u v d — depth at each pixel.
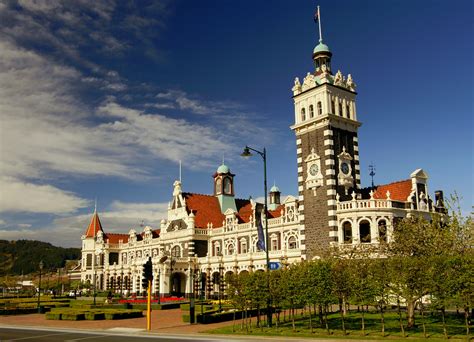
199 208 121.31
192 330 48.59
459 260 39.19
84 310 69.56
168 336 44.16
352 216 74.50
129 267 135.50
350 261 48.28
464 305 37.34
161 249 116.75
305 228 80.38
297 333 43.81
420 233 55.38
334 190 77.50
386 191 80.81
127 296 116.75
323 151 79.88
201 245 114.69
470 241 53.59
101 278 154.50
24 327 55.50
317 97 82.25
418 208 77.25
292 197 96.00
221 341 39.09
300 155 83.69
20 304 86.56
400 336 40.09
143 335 45.47
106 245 152.75
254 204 106.19
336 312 59.06
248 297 47.88
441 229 57.44
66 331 50.19
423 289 41.94
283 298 47.12
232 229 109.50
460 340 37.25
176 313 71.38
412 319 45.06
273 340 39.38
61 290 166.00
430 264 41.12
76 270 181.38
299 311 64.44
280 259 86.62
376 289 42.47
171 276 107.69
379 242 64.19
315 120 81.12
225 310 65.50
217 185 128.88
